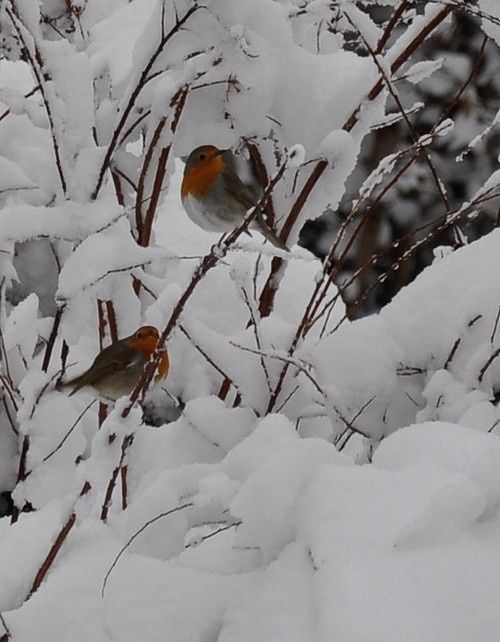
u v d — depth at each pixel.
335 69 6.98
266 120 7.00
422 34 6.89
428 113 16.53
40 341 7.69
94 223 5.74
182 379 7.55
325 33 7.57
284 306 8.75
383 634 3.04
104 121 7.10
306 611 3.42
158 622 3.83
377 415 6.17
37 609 3.94
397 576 3.28
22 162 7.62
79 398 7.11
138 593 3.92
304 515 3.80
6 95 6.89
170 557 4.55
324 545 3.53
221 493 4.22
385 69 6.57
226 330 8.20
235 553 4.22
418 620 3.09
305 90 6.95
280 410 6.24
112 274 6.39
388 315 6.32
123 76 7.59
